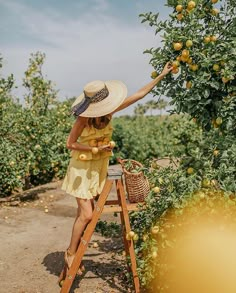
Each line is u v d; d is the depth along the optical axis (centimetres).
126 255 459
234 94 429
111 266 533
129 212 477
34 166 1056
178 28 437
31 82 1274
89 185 429
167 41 428
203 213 395
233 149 416
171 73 445
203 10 443
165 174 423
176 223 402
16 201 937
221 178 411
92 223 424
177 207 389
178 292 409
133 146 1845
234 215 393
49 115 1302
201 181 411
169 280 409
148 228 431
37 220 786
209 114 443
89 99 413
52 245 636
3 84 912
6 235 684
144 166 443
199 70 427
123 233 457
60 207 883
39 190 1045
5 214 820
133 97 435
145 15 439
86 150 419
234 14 445
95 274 510
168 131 1888
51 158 1118
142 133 1966
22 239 664
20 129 1016
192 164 451
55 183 1148
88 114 408
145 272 415
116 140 1852
